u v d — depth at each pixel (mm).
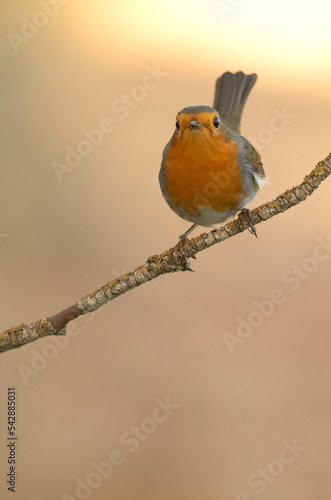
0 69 15031
